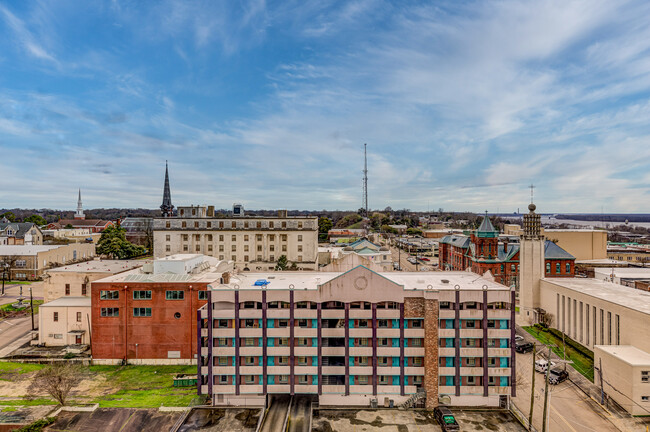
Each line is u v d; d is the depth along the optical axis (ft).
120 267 284.61
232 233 377.30
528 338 254.47
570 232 442.09
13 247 426.51
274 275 216.74
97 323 212.23
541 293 290.76
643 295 227.61
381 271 241.76
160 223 377.50
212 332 174.60
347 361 173.58
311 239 376.68
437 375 170.40
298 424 159.63
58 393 164.45
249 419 162.20
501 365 174.09
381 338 175.63
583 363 212.84
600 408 169.17
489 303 174.70
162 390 184.03
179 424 156.04
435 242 643.86
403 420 162.20
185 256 237.04
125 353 211.61
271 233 377.50
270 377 176.04
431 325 170.30
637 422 157.69
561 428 153.99
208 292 174.19
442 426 155.53
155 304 210.59
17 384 185.98
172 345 210.79
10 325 267.39
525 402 175.83
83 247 483.92
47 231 620.49
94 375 198.80
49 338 229.86
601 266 409.08
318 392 174.19
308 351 174.70
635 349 183.42
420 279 204.23
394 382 175.42
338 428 156.35
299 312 174.70
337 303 176.14
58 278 260.83
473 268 375.04
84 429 151.02
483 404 173.37
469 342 175.32
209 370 173.17
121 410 165.37
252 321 176.45
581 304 238.68
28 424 147.13
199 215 396.98
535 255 294.66
